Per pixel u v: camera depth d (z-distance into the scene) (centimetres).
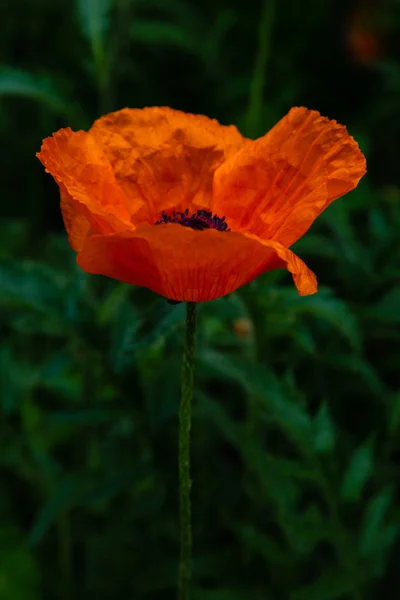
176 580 90
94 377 92
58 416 82
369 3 146
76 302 83
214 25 141
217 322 91
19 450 95
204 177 72
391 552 92
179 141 72
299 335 87
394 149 135
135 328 74
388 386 98
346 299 92
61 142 69
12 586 93
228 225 72
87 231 69
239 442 81
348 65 148
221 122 138
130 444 95
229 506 90
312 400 94
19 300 82
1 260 83
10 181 141
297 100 144
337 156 70
